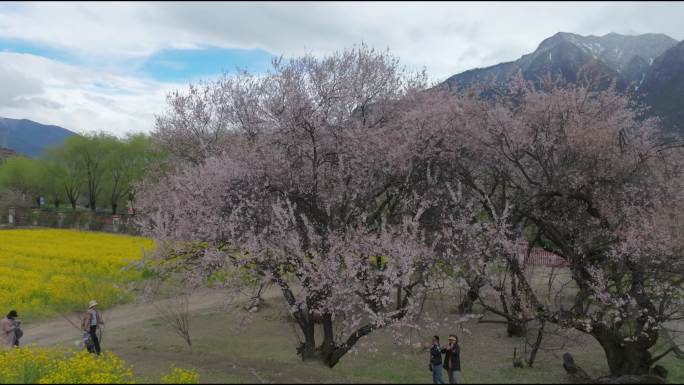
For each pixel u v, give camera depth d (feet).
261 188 53.11
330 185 57.52
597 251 48.75
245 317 62.44
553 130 57.82
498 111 57.98
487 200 53.42
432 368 40.96
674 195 52.60
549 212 56.90
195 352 50.72
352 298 45.29
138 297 62.95
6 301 72.02
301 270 44.24
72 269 92.84
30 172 234.99
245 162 54.08
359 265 44.55
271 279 47.91
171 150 81.87
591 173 55.52
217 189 51.62
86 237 145.79
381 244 46.29
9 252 110.32
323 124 59.21
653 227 44.91
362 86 64.69
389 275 43.75
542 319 46.78
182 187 56.29
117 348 52.11
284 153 57.26
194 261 51.26
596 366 50.67
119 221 171.94
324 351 47.52
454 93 70.74
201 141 69.56
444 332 63.21
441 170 61.31
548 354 54.70
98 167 223.30
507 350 56.03
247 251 46.78
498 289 47.26
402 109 66.85
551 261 75.10
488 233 48.57
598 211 51.70
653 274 45.09
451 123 59.06
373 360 51.06
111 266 97.45
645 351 44.80
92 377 36.83
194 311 73.31
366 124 64.18
